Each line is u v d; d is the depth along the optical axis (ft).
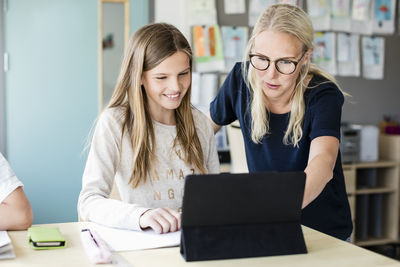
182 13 11.51
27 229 3.98
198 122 5.22
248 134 5.35
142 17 11.34
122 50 11.25
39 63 10.90
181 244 3.34
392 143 12.71
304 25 4.51
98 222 4.10
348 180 11.70
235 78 5.51
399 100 14.03
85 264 3.14
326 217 5.13
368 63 13.51
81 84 11.20
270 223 3.47
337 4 12.91
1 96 10.68
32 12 10.78
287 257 3.37
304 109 4.89
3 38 10.62
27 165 10.98
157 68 4.39
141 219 3.88
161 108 4.87
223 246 3.32
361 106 13.57
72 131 11.21
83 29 11.13
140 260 3.26
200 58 11.65
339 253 3.46
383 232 12.82
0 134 10.73
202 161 5.00
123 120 4.71
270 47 4.47
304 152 5.03
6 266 3.09
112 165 4.58
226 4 11.86
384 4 13.52
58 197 11.21
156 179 4.72
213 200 3.29
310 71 5.08
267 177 3.32
